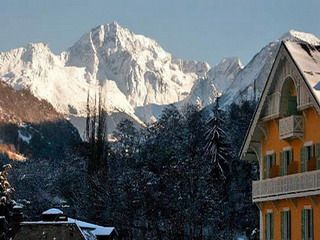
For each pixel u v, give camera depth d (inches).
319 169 2655.0
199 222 5772.6
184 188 5910.4
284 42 2787.9
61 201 7190.0
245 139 3120.1
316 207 2655.0
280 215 2906.0
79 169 7445.9
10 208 3890.3
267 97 2967.5
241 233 5738.2
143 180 6122.1
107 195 6299.2
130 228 6107.3
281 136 2851.9
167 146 6835.6
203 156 6043.3
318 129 2684.5
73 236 3147.1
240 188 5940.0
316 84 2635.3
